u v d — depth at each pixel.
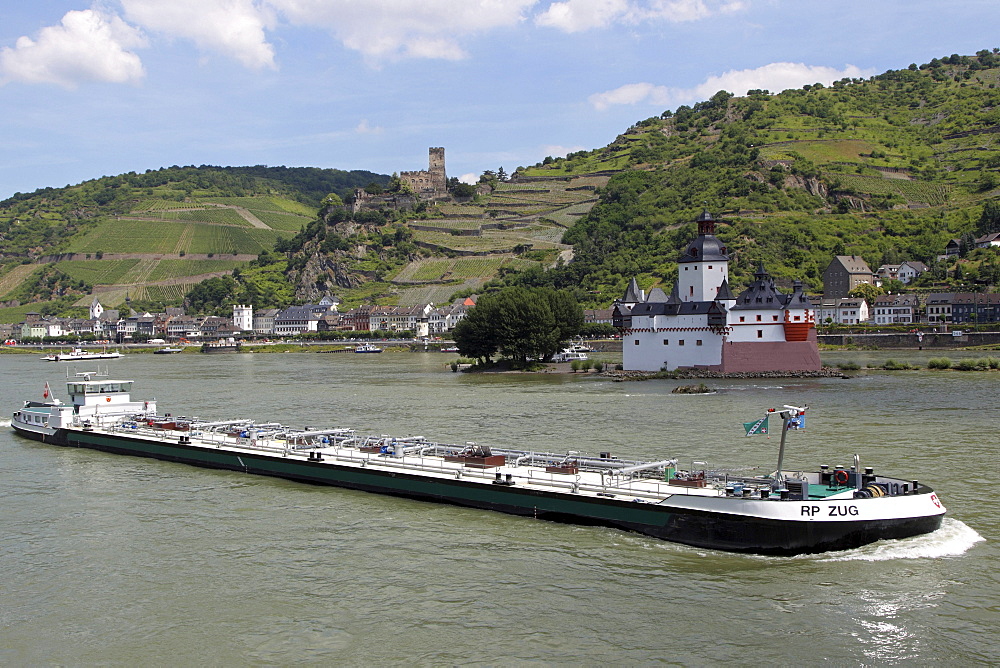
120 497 73.94
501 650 42.06
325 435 90.12
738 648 41.88
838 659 40.69
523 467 72.00
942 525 58.62
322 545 58.59
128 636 44.81
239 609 47.81
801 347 194.88
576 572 52.16
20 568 55.31
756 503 54.38
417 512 66.44
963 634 43.03
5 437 110.62
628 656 41.25
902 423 109.31
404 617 46.16
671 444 96.12
